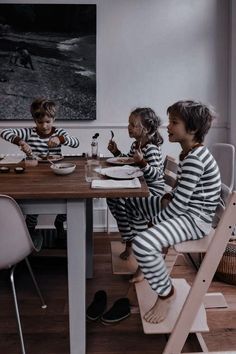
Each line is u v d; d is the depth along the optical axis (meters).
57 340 1.75
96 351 1.67
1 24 3.10
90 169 1.95
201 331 1.52
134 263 2.39
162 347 1.70
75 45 3.16
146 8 3.21
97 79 3.26
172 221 1.59
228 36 3.27
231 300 2.09
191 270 2.50
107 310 1.97
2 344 1.72
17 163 2.19
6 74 3.16
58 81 3.20
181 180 1.64
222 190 1.77
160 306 1.57
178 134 1.71
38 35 3.13
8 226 1.44
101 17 3.19
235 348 1.68
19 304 2.08
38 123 2.64
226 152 2.81
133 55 3.25
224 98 3.35
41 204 1.51
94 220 3.40
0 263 1.50
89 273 2.38
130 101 3.30
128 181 1.63
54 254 2.67
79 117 3.25
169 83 3.30
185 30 3.25
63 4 3.11
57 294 2.19
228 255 2.22
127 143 3.33
